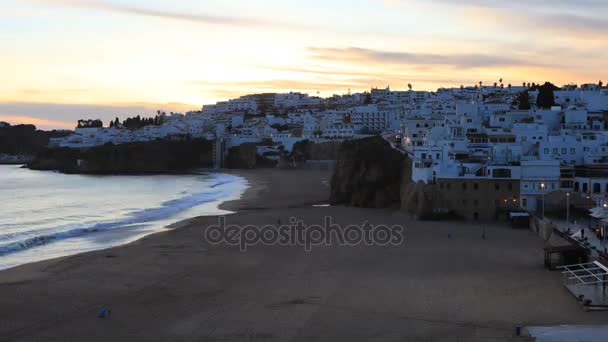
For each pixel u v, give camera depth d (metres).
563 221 69.50
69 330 36.03
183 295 43.84
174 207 104.25
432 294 43.09
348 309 39.75
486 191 79.69
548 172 78.19
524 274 48.72
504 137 101.50
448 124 117.31
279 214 90.25
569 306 39.47
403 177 96.75
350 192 103.94
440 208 80.94
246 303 41.59
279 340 34.03
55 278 48.91
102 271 51.56
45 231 76.94
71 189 159.00
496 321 36.66
